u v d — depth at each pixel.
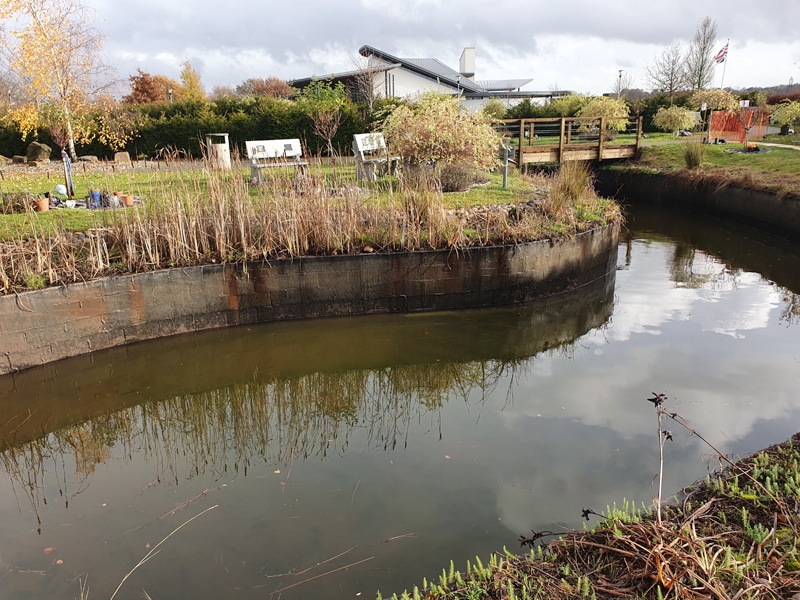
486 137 10.18
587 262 8.62
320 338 6.95
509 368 6.24
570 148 16.53
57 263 6.36
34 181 11.05
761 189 12.17
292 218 7.19
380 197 8.33
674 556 2.54
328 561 3.38
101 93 14.81
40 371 5.94
